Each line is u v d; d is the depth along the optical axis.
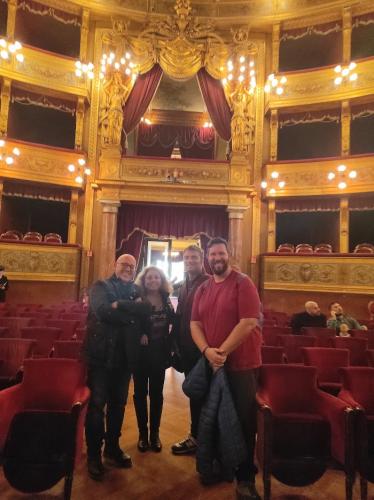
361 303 10.09
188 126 15.90
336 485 2.75
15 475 2.34
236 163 11.86
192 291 3.29
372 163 11.00
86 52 12.36
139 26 12.72
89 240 11.88
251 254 12.06
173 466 2.94
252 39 12.88
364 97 11.41
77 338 4.77
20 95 11.82
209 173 11.88
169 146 15.80
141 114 12.50
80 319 6.33
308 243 14.07
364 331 5.72
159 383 3.26
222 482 2.72
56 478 2.35
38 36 13.38
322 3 12.03
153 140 15.73
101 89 12.41
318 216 13.99
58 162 11.55
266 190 12.03
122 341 2.91
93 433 2.79
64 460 2.39
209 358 2.45
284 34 12.75
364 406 2.85
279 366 2.94
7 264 10.29
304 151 14.77
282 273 11.11
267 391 2.87
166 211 12.23
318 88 11.81
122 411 3.04
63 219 14.03
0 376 3.57
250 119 12.41
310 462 2.47
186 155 15.89
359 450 2.42
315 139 14.68
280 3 12.43
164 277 3.41
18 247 10.45
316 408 2.81
